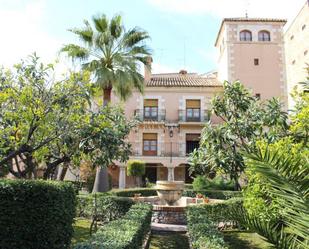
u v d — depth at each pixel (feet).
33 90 23.18
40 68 24.04
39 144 23.26
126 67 51.70
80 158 30.30
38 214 16.98
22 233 16.66
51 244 17.10
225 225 31.12
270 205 17.72
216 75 97.60
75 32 51.42
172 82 85.61
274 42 80.69
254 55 80.33
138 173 72.64
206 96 82.43
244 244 25.35
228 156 36.01
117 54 51.19
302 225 8.75
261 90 78.48
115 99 68.08
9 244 16.38
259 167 9.50
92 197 35.14
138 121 52.42
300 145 21.27
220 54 90.17
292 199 8.89
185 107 82.43
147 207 27.32
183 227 30.99
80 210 35.32
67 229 18.89
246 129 37.29
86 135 27.84
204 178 56.54
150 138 82.07
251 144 35.40
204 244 14.89
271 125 36.58
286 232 10.74
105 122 27.45
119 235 16.11
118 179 80.48
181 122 80.59
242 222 12.54
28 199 16.97
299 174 9.26
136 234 17.40
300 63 84.84
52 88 24.22
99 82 49.19
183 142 81.30
